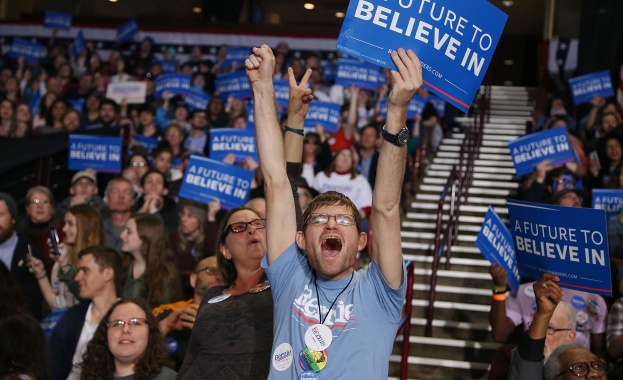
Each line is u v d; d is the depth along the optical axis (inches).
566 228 171.9
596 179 440.8
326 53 698.2
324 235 123.4
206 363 149.9
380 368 121.2
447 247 381.1
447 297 354.6
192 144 512.7
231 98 557.3
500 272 254.2
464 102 131.0
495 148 557.9
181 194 307.3
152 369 189.6
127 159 443.2
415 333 331.6
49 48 701.9
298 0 838.5
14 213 286.8
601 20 619.8
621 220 337.7
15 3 812.0
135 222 258.5
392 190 121.6
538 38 893.8
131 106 555.8
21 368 179.8
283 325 125.3
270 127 135.3
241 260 166.4
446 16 129.3
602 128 504.7
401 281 122.7
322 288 125.2
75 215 275.1
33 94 647.1
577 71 626.5
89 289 219.5
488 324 332.8
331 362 120.3
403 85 120.5
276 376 123.0
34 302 277.1
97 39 726.5
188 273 287.3
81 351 215.8
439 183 504.1
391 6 129.0
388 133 121.5
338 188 386.0
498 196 482.0
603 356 257.9
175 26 716.0
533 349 162.1
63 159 411.5
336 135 484.7
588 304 258.5
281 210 133.2
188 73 654.5
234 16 816.9
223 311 153.0
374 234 123.5
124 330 189.2
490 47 131.4
